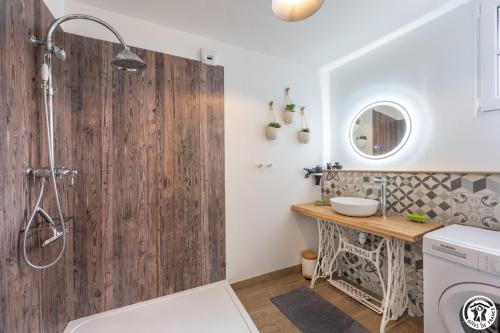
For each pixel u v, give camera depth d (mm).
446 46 1674
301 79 2473
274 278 2275
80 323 1408
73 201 1430
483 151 1494
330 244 2287
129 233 1587
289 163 2379
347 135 2457
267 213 2244
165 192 1707
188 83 1795
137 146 1608
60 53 1127
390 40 2033
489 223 1414
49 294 1215
